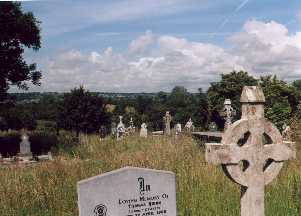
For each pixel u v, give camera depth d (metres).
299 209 9.34
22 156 25.67
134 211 7.64
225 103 26.36
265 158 7.49
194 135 25.64
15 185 11.55
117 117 65.50
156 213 7.82
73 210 10.16
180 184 11.02
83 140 26.56
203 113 64.19
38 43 35.66
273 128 7.52
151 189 7.76
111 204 7.47
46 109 63.59
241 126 7.24
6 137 33.41
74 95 41.88
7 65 34.00
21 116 51.53
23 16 34.53
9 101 36.28
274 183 10.91
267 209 9.44
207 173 11.71
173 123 69.06
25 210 10.26
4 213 10.08
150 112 77.12
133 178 7.61
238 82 63.06
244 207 7.54
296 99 54.81
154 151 16.67
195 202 9.95
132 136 27.89
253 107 7.34
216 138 21.77
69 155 22.20
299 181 11.15
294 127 20.83
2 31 33.25
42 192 10.98
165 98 95.69
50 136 32.56
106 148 22.94
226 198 10.13
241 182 7.38
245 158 7.33
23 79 35.28
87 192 7.30
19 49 34.66
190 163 13.46
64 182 12.16
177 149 17.70
